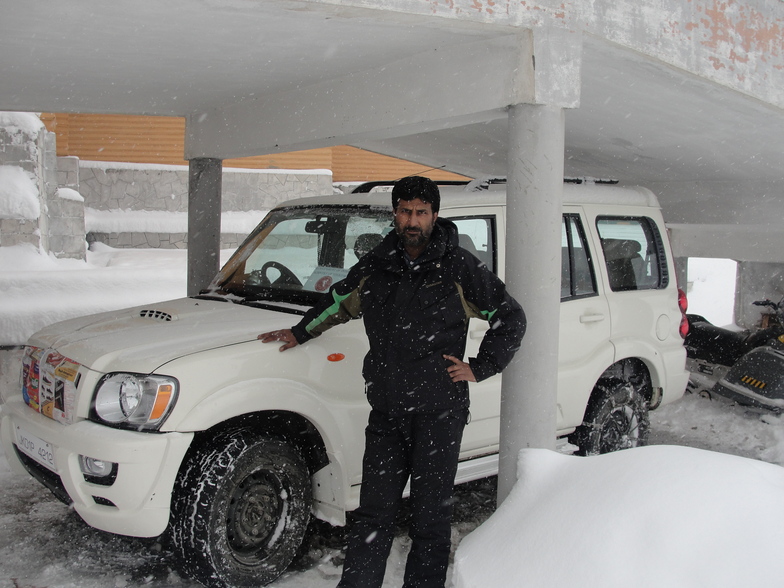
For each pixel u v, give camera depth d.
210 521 3.17
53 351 3.60
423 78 3.90
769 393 6.00
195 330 3.62
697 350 7.15
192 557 3.21
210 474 3.19
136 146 13.58
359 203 4.39
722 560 2.25
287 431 3.70
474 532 2.98
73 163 11.76
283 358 3.46
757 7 4.27
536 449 3.24
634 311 5.01
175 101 5.39
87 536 3.93
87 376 3.30
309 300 4.10
